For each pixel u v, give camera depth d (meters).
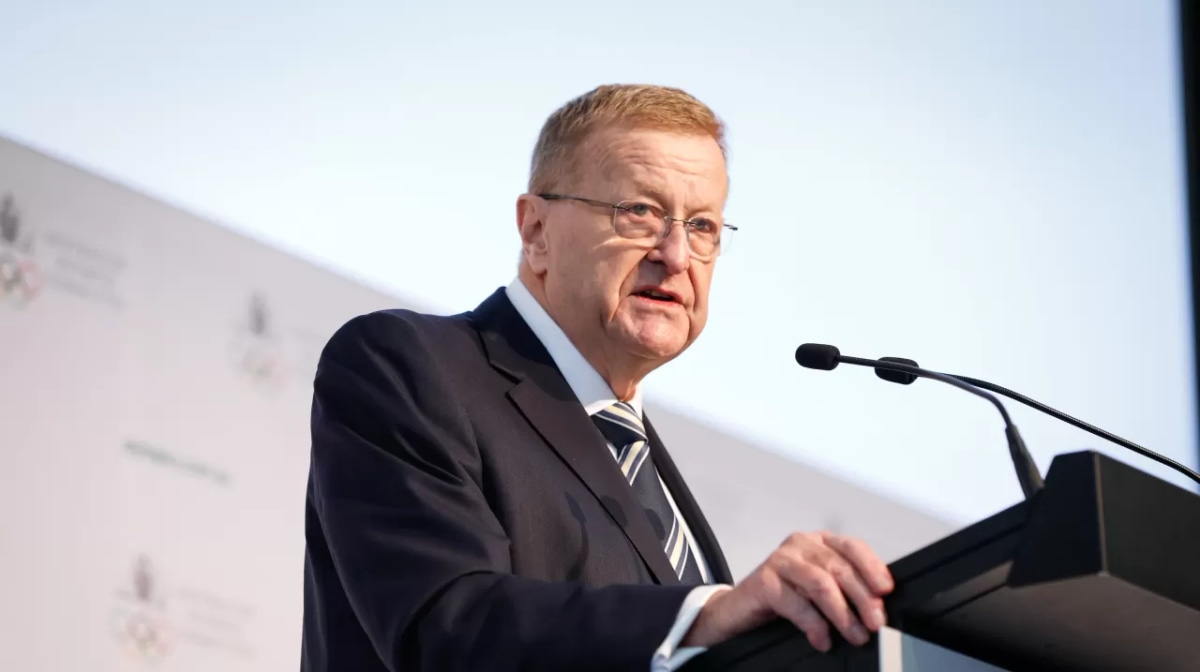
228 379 8.93
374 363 5.78
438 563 4.92
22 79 8.83
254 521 8.80
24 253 8.33
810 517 11.17
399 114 10.20
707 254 6.69
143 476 8.40
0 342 8.11
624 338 6.46
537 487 5.67
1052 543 3.66
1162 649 4.18
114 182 8.81
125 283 8.67
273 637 8.70
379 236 9.95
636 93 6.85
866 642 3.86
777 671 4.04
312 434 5.76
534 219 6.80
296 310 9.36
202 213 9.23
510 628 4.51
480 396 5.91
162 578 8.30
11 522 7.86
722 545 10.66
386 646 4.84
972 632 4.02
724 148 7.00
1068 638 4.09
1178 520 3.83
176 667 8.23
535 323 6.59
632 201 6.57
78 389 8.30
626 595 4.44
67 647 7.86
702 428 10.85
